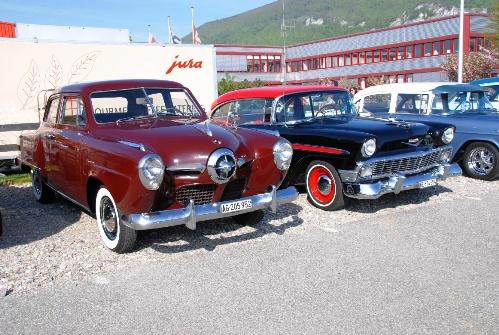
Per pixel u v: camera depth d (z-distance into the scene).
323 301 3.85
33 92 11.12
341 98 7.82
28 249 5.26
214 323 3.55
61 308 3.85
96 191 5.38
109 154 4.76
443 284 4.10
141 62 12.49
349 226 5.84
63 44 11.44
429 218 6.07
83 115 5.73
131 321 3.62
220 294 4.03
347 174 6.21
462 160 8.52
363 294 3.95
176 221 4.56
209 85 13.58
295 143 6.74
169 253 5.03
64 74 11.49
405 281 4.18
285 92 7.30
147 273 4.51
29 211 6.96
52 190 7.21
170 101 6.21
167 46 12.84
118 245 4.93
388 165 6.35
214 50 13.56
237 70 52.78
